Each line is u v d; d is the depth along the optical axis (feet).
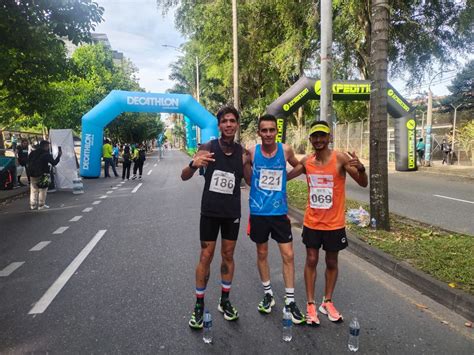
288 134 108.58
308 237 12.91
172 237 23.93
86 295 14.99
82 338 11.80
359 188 43.78
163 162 115.03
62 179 49.98
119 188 50.67
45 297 14.84
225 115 11.98
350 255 19.93
